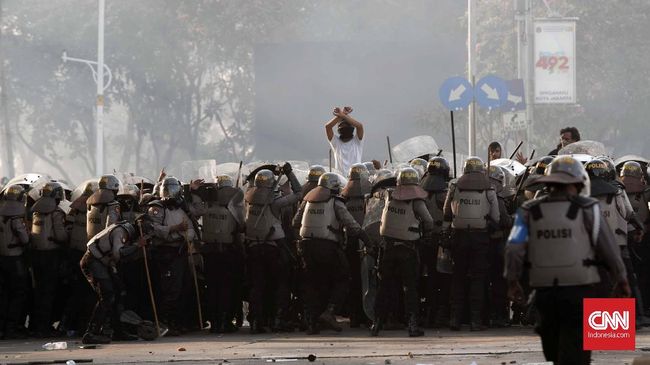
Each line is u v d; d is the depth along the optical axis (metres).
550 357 21.36
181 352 32.66
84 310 40.47
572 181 20.66
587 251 20.47
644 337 33.81
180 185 38.56
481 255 36.06
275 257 38.22
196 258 40.94
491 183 36.94
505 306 38.09
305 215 36.84
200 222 45.81
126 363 30.17
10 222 39.66
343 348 32.34
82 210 40.19
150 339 37.38
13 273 39.75
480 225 35.81
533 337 34.12
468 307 38.56
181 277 38.62
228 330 39.53
